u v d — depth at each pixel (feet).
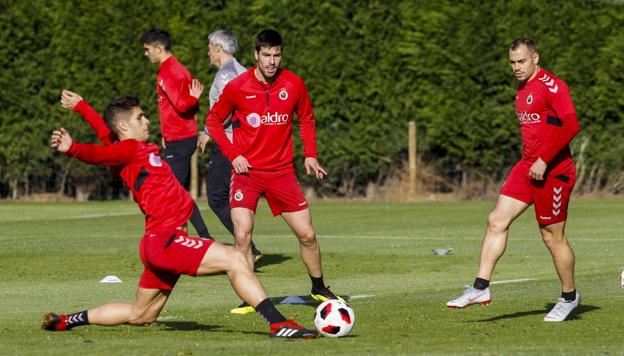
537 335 88.22
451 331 90.12
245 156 106.83
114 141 94.12
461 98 272.92
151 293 85.92
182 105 137.28
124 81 279.49
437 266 144.56
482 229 197.57
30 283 127.44
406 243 174.40
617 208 241.96
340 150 279.28
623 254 155.94
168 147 141.49
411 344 82.43
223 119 106.93
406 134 278.05
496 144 276.21
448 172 284.61
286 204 107.04
